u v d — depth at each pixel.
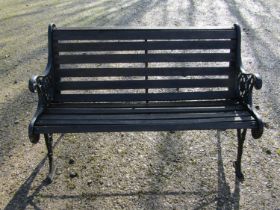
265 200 2.83
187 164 3.26
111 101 3.23
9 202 2.85
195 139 3.65
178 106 3.17
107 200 2.86
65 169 3.23
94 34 3.16
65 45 3.16
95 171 3.20
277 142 3.59
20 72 5.50
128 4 9.80
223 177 3.08
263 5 9.20
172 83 3.21
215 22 7.60
